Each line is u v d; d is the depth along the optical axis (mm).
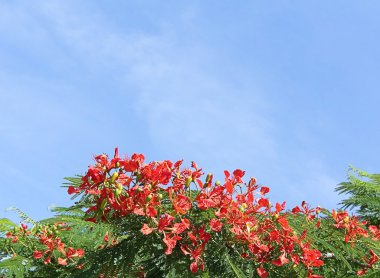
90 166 3982
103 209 3947
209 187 4270
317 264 4367
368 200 7387
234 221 4156
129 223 4023
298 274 4383
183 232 4152
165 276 4055
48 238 5418
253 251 4188
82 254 5246
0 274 5152
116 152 4039
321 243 4879
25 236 5910
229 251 4203
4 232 6062
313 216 5277
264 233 4383
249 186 4492
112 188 3953
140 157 4082
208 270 4051
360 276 5332
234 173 4473
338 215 5184
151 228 3883
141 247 4137
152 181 4066
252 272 4117
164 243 4047
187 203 4086
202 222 4230
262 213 4457
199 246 4020
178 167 4336
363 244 5328
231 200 4242
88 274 3975
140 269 4438
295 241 4359
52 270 5414
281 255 4242
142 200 3906
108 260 4016
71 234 3811
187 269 4066
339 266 5363
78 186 4176
